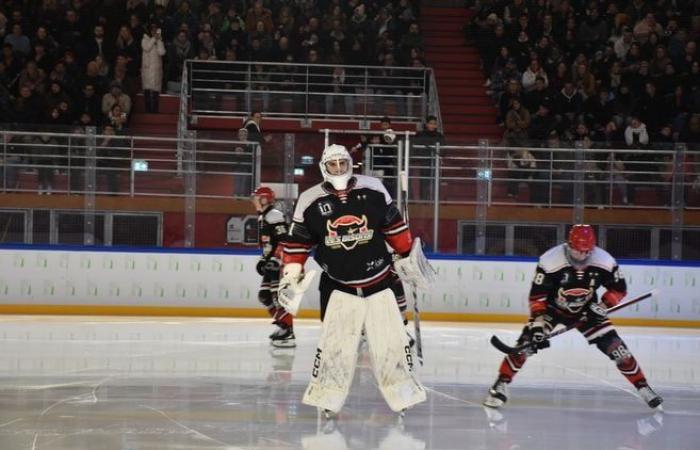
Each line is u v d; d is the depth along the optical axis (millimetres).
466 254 15289
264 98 19594
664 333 14273
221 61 19547
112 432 6641
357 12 20797
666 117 18875
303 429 6855
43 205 15164
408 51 20344
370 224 6973
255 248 15383
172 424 6945
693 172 15469
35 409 7426
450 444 6496
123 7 19734
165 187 15328
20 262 14844
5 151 15047
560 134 18484
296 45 20234
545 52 20438
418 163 15211
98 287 14953
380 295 7086
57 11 19516
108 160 15234
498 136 20109
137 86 19312
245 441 6441
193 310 15070
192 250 15055
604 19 21688
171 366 9727
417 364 10234
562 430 7035
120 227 15320
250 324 13977
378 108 19734
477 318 15180
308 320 14734
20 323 13523
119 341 11664
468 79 21406
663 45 20750
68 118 17250
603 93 19281
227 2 21219
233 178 15391
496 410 7750
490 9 21812
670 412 7832
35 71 18078
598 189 15398
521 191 15352
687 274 15297
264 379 9016
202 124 19438
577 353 11422
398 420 7242
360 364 10281
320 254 7047
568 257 7664
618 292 7832
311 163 15383
